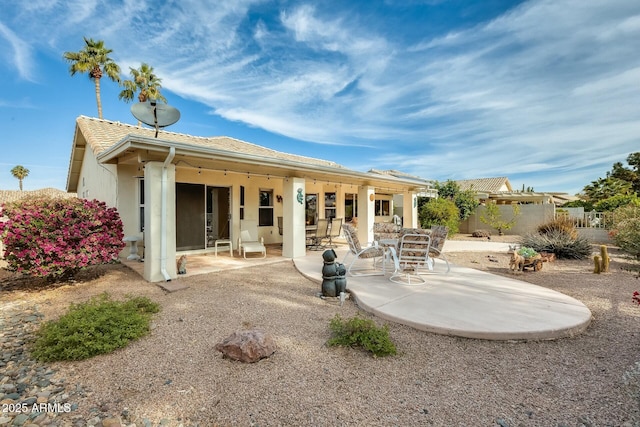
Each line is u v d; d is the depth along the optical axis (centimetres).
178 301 525
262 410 254
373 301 494
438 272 721
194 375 305
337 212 1576
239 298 541
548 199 2283
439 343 369
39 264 596
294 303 516
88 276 718
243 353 324
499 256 1032
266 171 912
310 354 343
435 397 268
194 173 1027
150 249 654
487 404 258
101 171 1050
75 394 280
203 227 1053
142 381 296
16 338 404
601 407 252
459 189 2020
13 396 276
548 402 260
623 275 738
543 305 473
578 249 966
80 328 355
